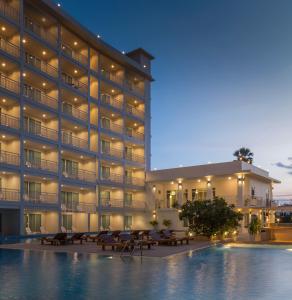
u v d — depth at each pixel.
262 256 19.36
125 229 49.44
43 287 10.66
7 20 34.41
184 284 11.16
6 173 33.78
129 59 52.44
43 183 39.62
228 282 11.55
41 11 38.69
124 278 12.16
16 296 9.55
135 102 56.19
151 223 47.38
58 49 40.56
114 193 49.72
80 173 43.81
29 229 35.81
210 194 43.25
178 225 45.47
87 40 44.84
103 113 49.59
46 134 39.59
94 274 12.97
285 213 50.62
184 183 46.47
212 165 42.94
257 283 11.41
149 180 50.31
